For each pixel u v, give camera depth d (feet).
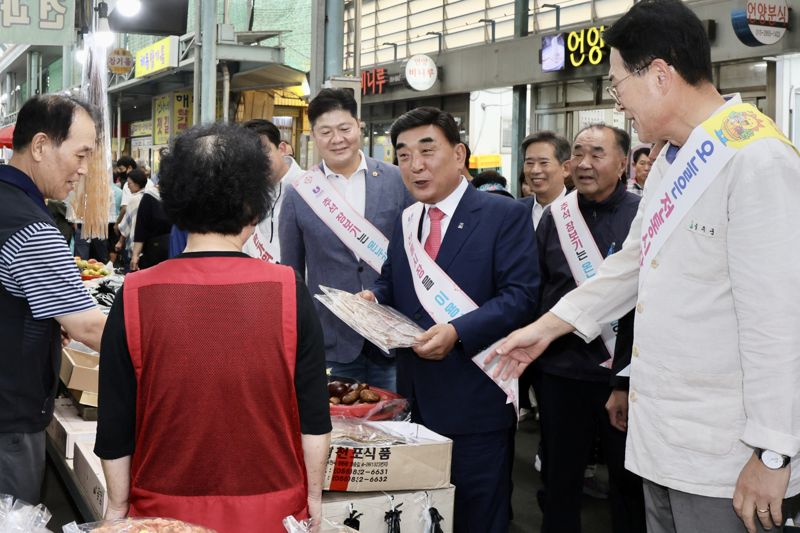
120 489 5.05
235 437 4.82
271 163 5.25
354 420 7.92
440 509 7.37
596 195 10.37
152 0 28.07
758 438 5.17
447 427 8.31
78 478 8.50
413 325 8.04
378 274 10.33
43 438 7.41
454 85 37.65
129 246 31.58
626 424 8.73
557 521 10.28
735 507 5.41
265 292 4.90
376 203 10.40
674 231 5.66
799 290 5.11
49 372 7.22
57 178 7.26
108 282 15.57
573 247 10.39
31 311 6.91
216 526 4.82
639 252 7.10
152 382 4.79
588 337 7.30
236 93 42.09
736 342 5.52
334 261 10.37
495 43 34.45
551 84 32.81
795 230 5.14
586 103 31.09
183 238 11.79
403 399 8.48
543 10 33.83
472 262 8.29
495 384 8.35
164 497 4.83
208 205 4.89
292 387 4.97
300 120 43.29
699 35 5.61
